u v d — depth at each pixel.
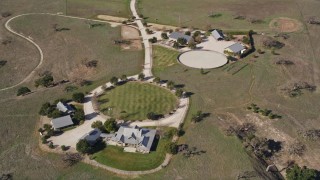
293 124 135.12
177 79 159.75
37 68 171.12
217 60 174.88
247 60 175.12
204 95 149.25
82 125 132.00
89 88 154.62
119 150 120.62
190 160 117.00
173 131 126.12
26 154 119.88
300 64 173.12
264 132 131.38
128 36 198.88
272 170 117.62
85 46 189.62
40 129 129.12
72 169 114.00
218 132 129.00
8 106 143.50
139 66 170.50
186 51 182.38
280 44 190.00
